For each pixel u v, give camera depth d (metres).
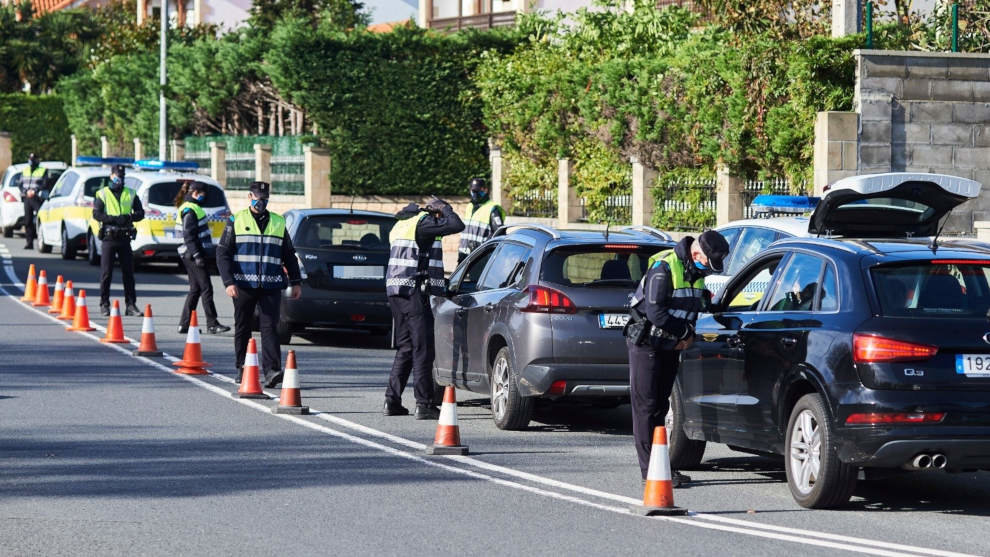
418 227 28.69
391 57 85.69
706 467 24.64
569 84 66.81
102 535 17.84
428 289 28.72
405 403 30.95
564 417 30.17
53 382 32.81
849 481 20.03
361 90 85.00
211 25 128.38
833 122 45.47
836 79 46.62
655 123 58.62
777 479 23.33
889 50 45.75
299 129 88.56
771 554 17.39
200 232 43.56
